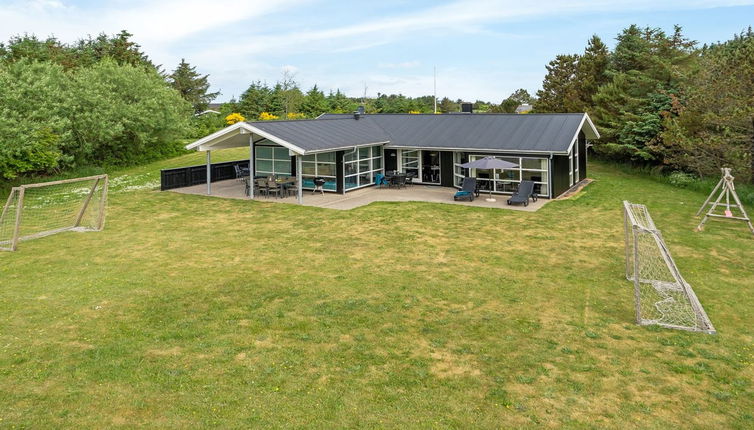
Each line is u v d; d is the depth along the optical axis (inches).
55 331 371.9
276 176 1042.1
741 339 362.0
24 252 589.3
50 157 1111.6
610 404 280.4
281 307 419.5
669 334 371.2
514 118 1036.5
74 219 764.0
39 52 1822.1
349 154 976.3
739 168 965.8
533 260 555.2
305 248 601.9
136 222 744.3
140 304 426.0
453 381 304.0
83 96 1298.0
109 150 1435.8
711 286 474.9
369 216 768.3
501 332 373.7
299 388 294.7
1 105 1052.5
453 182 1022.4
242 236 659.4
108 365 320.2
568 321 394.3
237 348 344.5
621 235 658.2
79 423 258.7
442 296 446.6
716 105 979.3
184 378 304.5
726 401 283.0
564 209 818.8
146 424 258.4
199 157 1549.0
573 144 949.2
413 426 259.0
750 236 653.3
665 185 1060.5
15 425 255.3
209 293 452.4
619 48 1486.2
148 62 2429.9
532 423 262.5
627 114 1259.2
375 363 325.7
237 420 262.4
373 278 493.7
